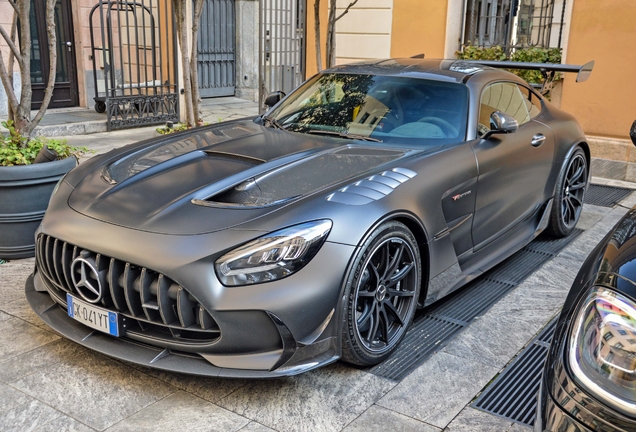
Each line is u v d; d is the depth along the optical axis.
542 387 1.77
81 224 2.81
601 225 5.36
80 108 10.52
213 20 12.91
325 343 2.66
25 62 4.43
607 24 6.88
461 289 3.97
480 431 2.52
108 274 2.67
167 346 2.65
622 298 1.63
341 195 2.79
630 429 1.49
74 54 10.41
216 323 2.54
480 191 3.61
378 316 2.91
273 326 2.54
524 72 7.58
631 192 6.51
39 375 2.84
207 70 13.07
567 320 1.81
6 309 3.49
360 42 9.25
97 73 10.69
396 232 2.91
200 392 2.74
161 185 2.98
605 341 1.59
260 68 8.93
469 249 3.67
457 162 3.42
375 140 3.64
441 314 3.60
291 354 2.57
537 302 3.78
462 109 3.79
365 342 2.86
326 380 2.86
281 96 4.57
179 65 9.97
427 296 3.24
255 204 2.74
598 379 1.57
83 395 2.70
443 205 3.27
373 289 2.87
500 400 2.74
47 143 4.46
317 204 2.70
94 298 2.79
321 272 2.59
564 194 4.79
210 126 4.05
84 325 2.90
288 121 4.00
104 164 3.39
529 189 4.27
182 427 2.50
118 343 2.76
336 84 4.20
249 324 2.53
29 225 4.16
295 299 2.53
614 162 7.02
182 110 10.14
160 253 2.56
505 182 3.89
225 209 2.72
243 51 13.38
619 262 1.76
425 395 2.76
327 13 9.37
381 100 3.92
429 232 3.13
